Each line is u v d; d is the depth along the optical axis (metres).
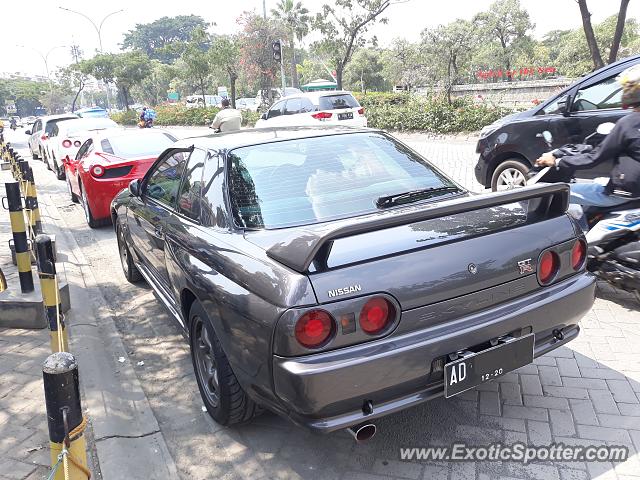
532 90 26.06
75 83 66.06
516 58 50.16
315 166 3.60
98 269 7.04
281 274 2.62
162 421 3.63
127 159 8.88
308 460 3.15
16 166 11.30
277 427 3.48
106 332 5.00
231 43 38.69
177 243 3.68
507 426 3.30
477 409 3.48
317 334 2.48
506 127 7.50
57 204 11.54
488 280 2.79
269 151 3.69
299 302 2.48
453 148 15.16
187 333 3.83
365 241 2.78
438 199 3.48
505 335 2.86
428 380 2.70
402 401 2.68
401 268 2.62
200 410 3.74
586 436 3.16
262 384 2.72
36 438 3.33
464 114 18.27
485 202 2.77
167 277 4.24
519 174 7.51
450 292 2.69
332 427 2.56
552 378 3.77
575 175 6.54
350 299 2.52
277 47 25.16
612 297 5.10
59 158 14.62
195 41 41.44
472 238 2.84
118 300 5.89
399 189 3.52
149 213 4.57
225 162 3.58
